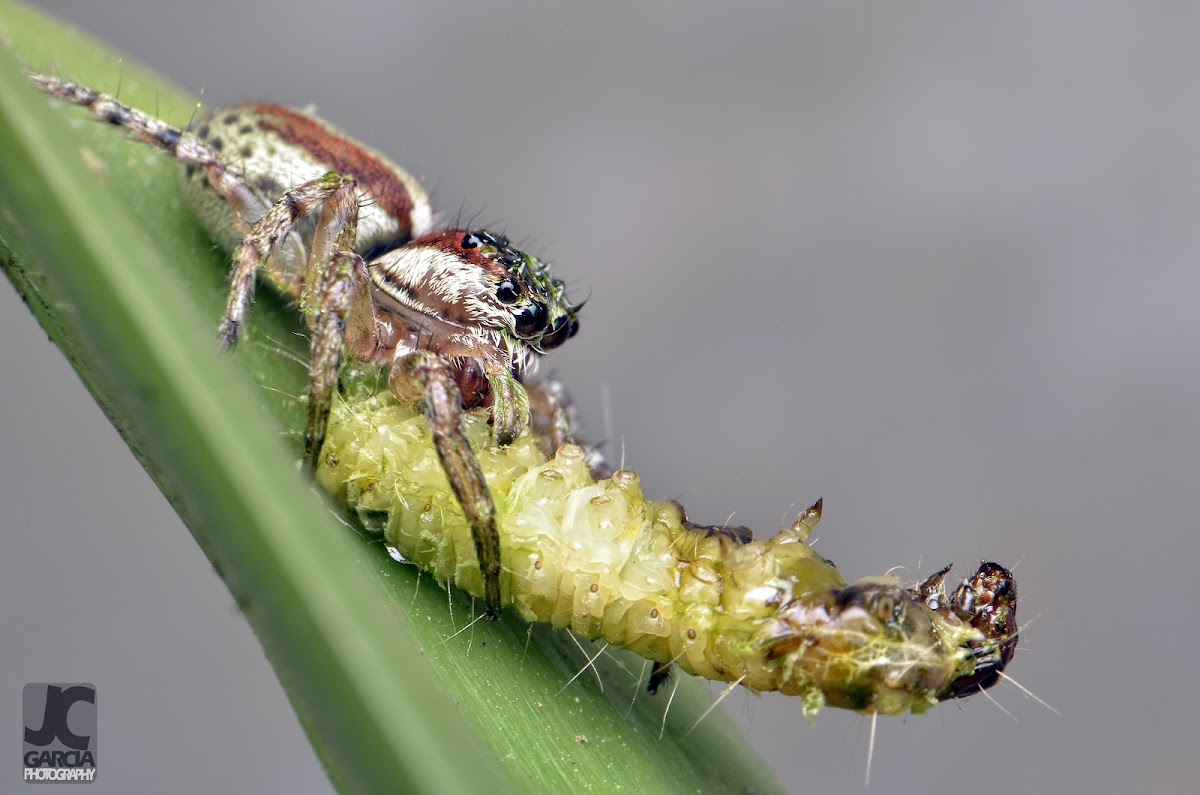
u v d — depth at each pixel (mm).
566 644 87
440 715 75
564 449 87
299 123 97
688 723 89
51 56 95
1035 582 154
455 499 85
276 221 89
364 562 85
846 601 83
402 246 95
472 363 93
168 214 91
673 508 86
